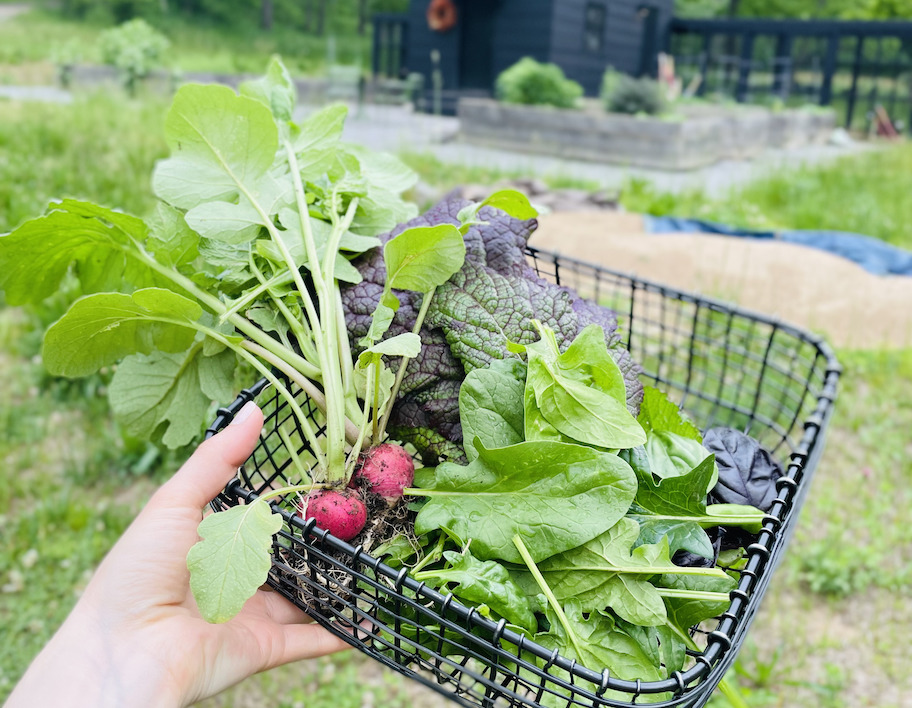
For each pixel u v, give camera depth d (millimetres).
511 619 723
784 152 10773
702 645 1178
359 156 1220
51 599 1985
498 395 844
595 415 796
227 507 893
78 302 825
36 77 13453
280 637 976
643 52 14688
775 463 1004
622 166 8859
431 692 1888
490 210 1047
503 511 778
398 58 14383
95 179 4812
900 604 2105
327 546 801
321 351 867
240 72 16078
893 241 5281
